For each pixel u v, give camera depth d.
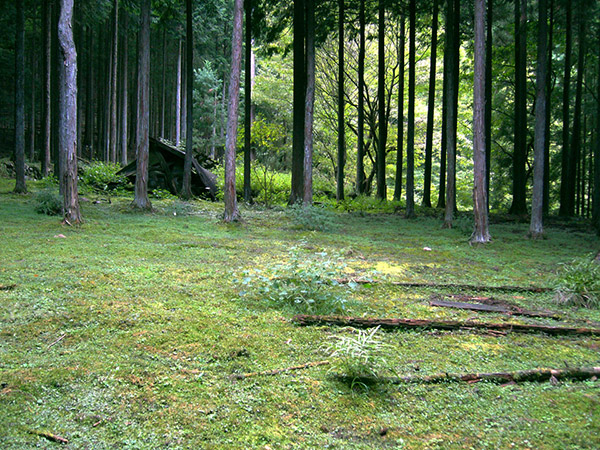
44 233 8.20
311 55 13.78
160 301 4.79
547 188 16.83
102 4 22.88
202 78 31.58
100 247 7.34
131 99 32.56
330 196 20.95
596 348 3.96
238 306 4.75
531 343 4.05
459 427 2.71
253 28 17.58
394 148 24.66
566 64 17.06
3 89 28.50
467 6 16.59
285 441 2.53
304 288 4.86
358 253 8.07
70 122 9.23
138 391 2.99
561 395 3.09
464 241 9.94
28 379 3.06
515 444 2.54
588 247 9.41
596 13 16.14
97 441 2.48
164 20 18.83
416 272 6.79
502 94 21.75
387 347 3.86
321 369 3.39
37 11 23.05
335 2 18.25
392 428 2.68
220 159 32.50
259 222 11.90
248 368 3.37
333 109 25.86
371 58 24.19
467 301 5.32
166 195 15.69
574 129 17.83
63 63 9.09
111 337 3.83
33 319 4.13
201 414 2.76
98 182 16.00
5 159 19.00
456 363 3.58
